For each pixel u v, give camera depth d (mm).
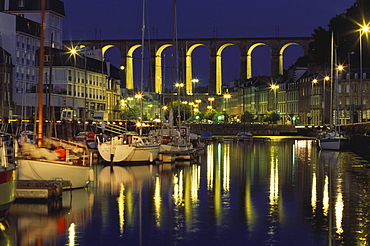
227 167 70875
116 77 191375
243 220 36750
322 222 36219
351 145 107750
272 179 57719
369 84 196000
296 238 32438
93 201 42906
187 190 49250
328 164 75312
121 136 74812
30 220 36219
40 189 41500
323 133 116688
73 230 33875
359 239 32219
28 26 152125
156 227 34781
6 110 131875
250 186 52188
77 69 151375
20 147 48406
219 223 35906
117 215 38000
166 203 42562
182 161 79125
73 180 47562
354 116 195875
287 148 118250
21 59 147625
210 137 164125
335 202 43312
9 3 171500
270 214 38688
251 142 152375
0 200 34406
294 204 42406
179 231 33875
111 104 182000
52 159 45844
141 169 66000
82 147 54719
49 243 31203
